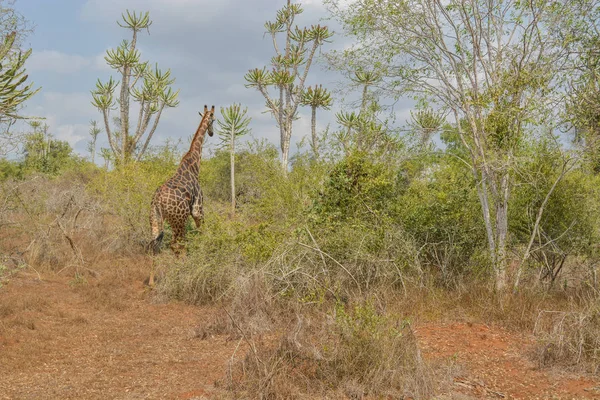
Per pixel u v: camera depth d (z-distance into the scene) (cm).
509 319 659
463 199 893
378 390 454
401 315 652
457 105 832
